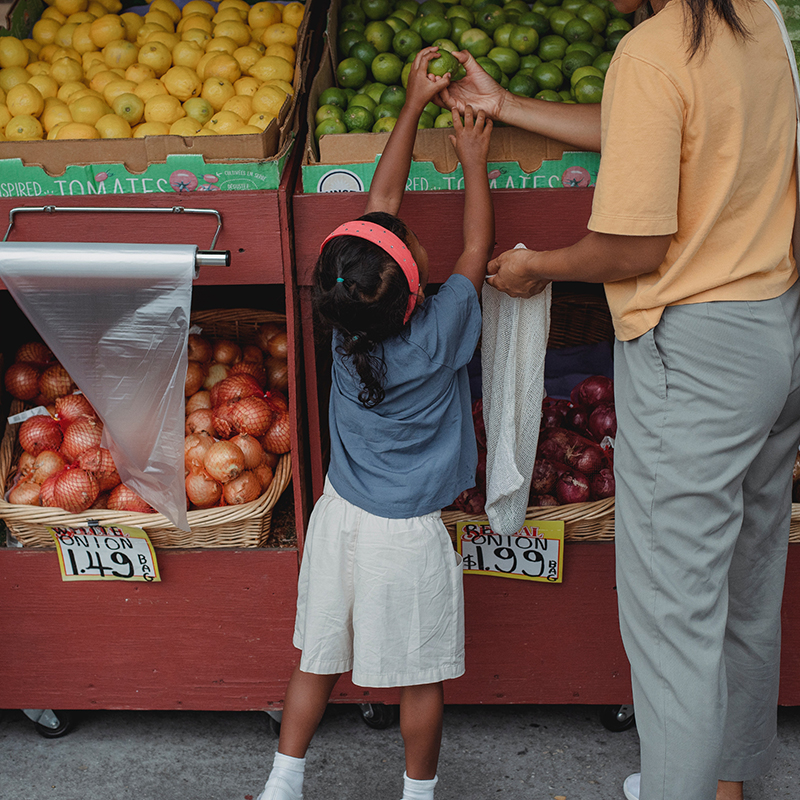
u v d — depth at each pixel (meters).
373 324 1.43
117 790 1.91
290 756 1.60
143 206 1.69
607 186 1.26
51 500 1.86
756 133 1.28
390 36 2.13
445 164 1.70
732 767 1.71
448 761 1.97
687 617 1.43
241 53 2.14
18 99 1.92
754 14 1.30
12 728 2.10
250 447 1.93
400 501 1.52
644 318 1.38
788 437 1.52
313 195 1.70
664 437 1.39
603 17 2.14
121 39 2.21
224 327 2.38
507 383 1.69
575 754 1.98
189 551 1.89
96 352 1.62
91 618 1.94
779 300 1.37
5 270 1.50
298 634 1.66
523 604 1.93
